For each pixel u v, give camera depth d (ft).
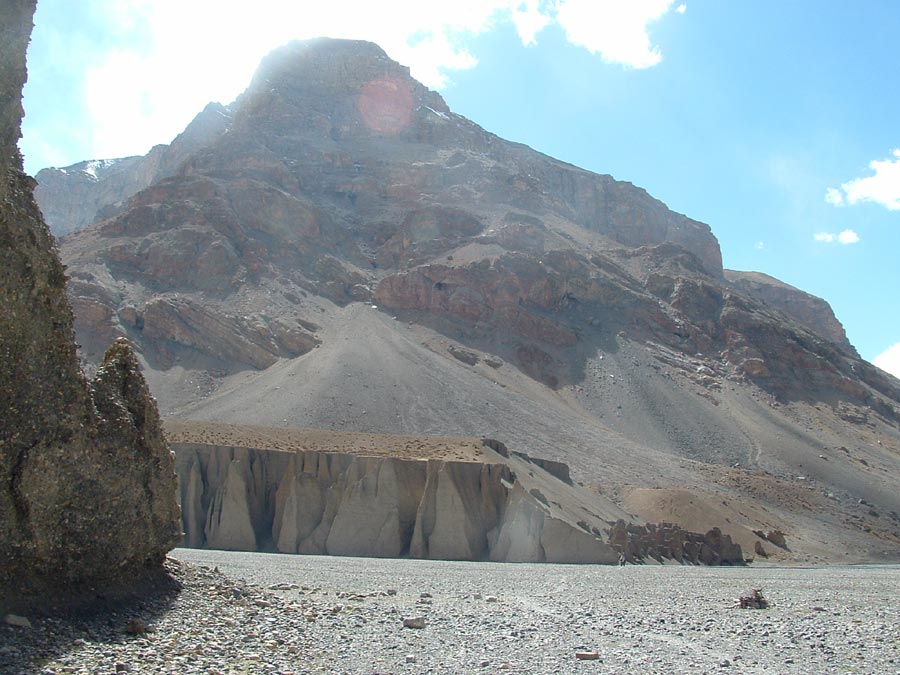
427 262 647.56
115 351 74.49
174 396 454.81
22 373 58.49
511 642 70.79
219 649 58.54
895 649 71.97
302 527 209.56
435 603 95.04
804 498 414.41
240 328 521.65
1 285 57.47
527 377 535.60
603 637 75.25
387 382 456.86
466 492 209.97
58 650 51.83
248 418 399.65
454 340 564.30
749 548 308.19
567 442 426.10
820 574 179.11
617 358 574.15
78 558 61.77
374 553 200.13
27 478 57.62
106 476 65.00
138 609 65.36
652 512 315.78
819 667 64.54
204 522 212.64
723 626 83.66
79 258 564.30
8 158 60.59
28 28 63.00
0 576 55.77
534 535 200.95
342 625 73.97
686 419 512.22
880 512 426.92
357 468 215.72
